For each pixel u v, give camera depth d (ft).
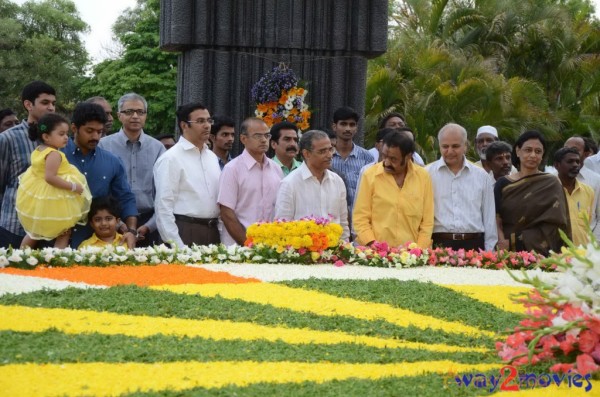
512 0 101.96
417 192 28.78
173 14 40.75
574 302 15.76
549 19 101.71
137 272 24.79
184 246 28.12
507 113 83.10
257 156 30.32
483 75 84.38
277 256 27.71
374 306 21.67
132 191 31.71
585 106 101.45
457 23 100.78
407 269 27.30
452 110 80.38
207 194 30.01
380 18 42.32
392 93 78.95
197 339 17.46
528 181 30.07
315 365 15.96
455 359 16.88
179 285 23.31
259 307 20.90
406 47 86.79
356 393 14.16
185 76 42.19
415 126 76.89
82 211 27.14
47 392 13.82
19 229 28.40
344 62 42.24
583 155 41.06
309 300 21.97
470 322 20.56
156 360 15.83
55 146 26.73
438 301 22.61
